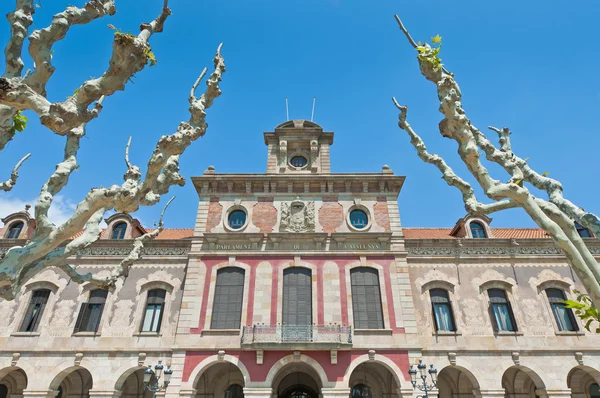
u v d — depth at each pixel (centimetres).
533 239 2442
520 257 2412
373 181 2588
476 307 2273
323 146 2845
